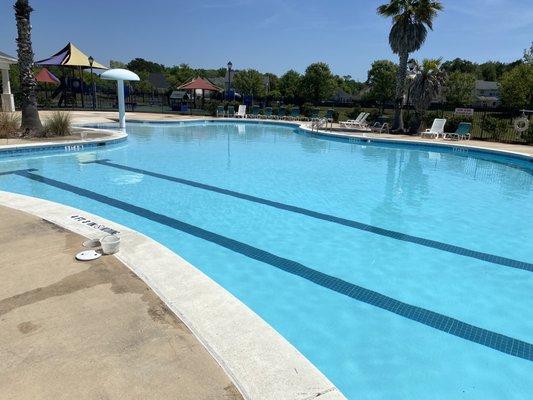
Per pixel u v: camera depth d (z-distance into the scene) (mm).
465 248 5945
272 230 6484
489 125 17922
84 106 30172
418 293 4605
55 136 14461
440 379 3217
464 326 3965
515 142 16953
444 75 20375
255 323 2980
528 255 5742
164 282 3562
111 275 3686
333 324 3957
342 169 11766
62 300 3238
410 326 3945
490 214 7633
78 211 5598
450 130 19547
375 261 5430
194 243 5898
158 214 7129
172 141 16734
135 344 2703
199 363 2533
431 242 6148
